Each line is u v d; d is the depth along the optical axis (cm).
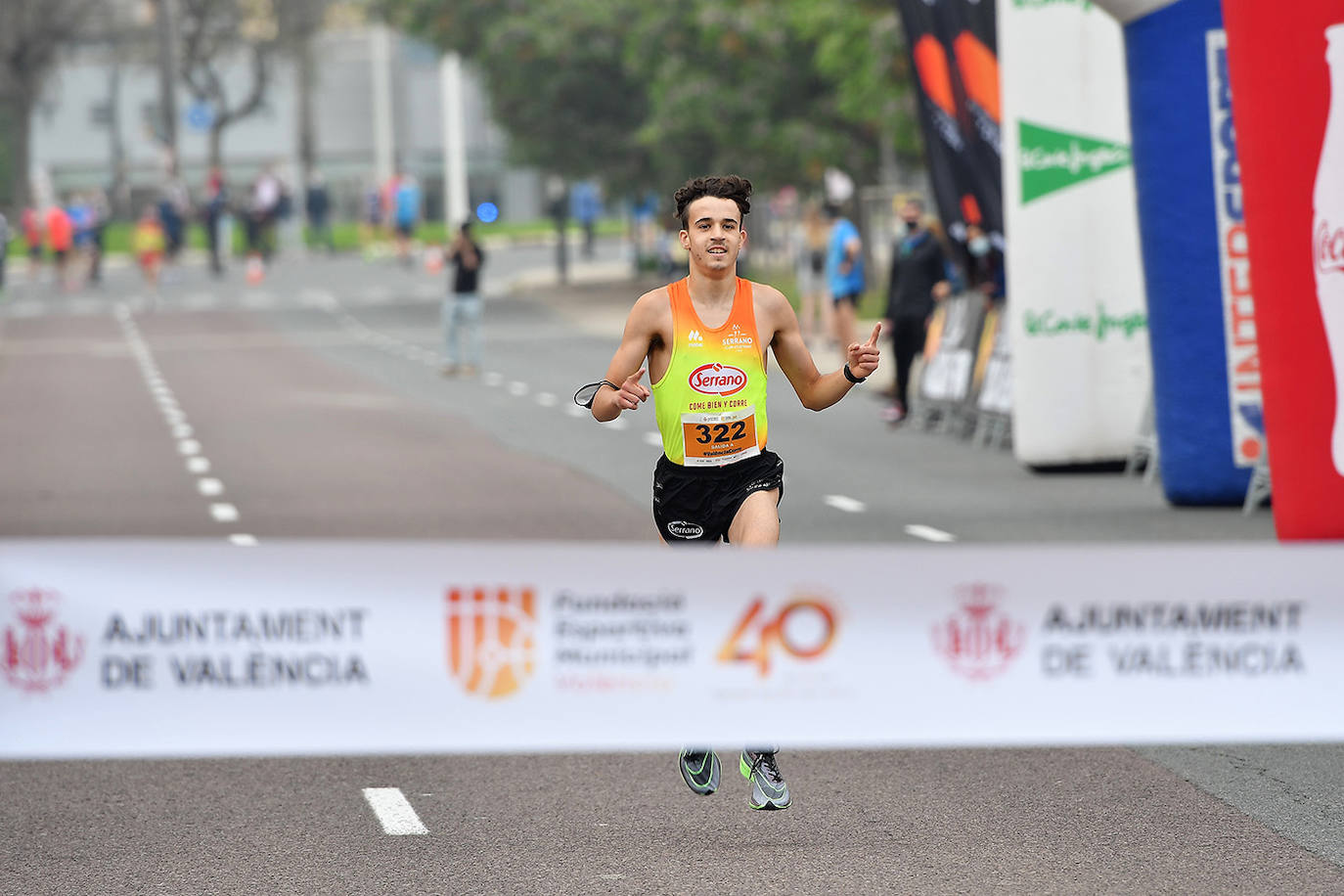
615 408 1969
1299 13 2650
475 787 2227
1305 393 2680
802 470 5066
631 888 1822
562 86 13588
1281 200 2691
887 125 9344
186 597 1628
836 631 1669
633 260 15688
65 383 7869
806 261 8962
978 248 5834
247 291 14775
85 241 17862
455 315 8131
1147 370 4897
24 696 1628
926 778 2250
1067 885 1819
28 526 4131
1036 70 4859
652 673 1661
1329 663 1684
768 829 2036
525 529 4025
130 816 2112
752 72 11356
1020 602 1672
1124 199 4878
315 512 4328
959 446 5612
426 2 14038
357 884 1845
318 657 1641
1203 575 1673
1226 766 2292
